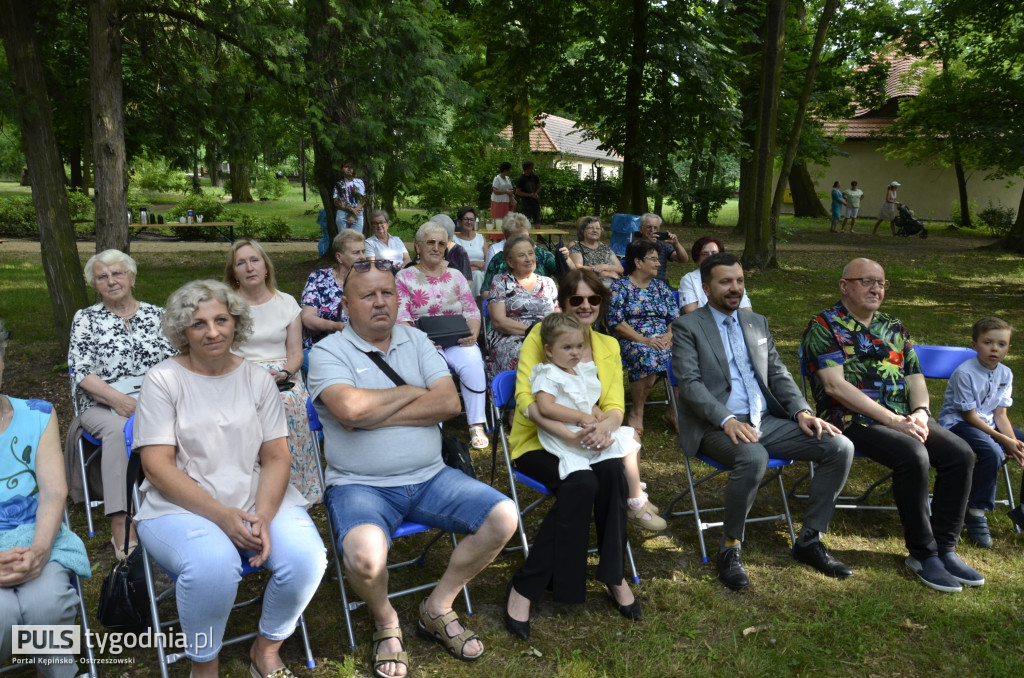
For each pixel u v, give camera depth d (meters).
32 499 2.80
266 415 3.03
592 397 3.59
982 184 27.25
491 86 19.34
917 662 3.09
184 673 2.96
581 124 19.05
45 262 6.83
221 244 17.59
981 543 4.04
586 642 3.19
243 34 7.32
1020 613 3.42
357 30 7.94
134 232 19.09
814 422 3.78
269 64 7.68
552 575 3.24
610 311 5.61
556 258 6.73
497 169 20.34
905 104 21.00
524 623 3.22
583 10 17.44
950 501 3.71
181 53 8.23
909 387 4.11
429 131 8.98
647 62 16.83
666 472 4.94
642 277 5.66
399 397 3.14
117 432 3.71
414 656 3.08
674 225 23.42
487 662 3.05
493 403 3.84
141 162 33.16
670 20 16.36
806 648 3.15
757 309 10.09
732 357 4.08
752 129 19.64
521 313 5.41
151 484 2.88
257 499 2.92
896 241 20.16
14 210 18.83
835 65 18.39
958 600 3.51
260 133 8.88
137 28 7.77
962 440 3.76
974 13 16.78
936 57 19.42
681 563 3.84
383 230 7.36
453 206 16.69
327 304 5.08
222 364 3.00
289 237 19.30
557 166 23.50
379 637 3.01
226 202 33.16
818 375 4.07
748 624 3.32
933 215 28.23
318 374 3.14
